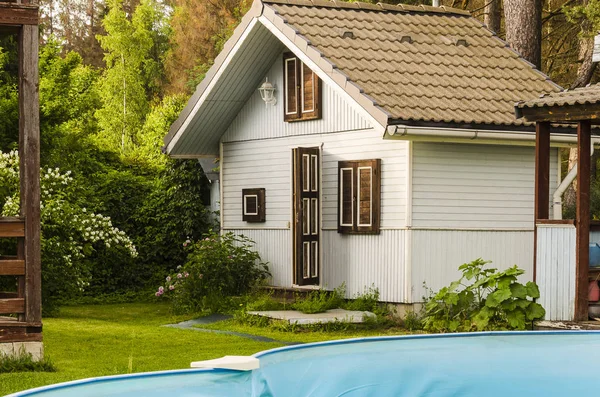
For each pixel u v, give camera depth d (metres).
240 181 20.39
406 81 17.06
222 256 19.14
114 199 23.92
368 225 17.14
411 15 20.14
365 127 17.30
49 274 17.42
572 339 9.45
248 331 15.79
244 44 18.47
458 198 16.94
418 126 15.66
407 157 16.44
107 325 16.22
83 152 24.48
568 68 28.38
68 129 24.80
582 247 13.14
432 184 16.66
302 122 18.72
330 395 7.64
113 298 21.97
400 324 16.41
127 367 11.44
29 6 11.34
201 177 23.64
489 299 13.74
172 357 12.52
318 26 18.14
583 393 7.84
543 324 13.34
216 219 23.88
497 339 9.39
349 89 16.31
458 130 15.98
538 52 22.61
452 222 16.86
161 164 28.31
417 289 16.45
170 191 23.83
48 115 22.56
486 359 8.73
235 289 19.23
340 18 18.78
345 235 17.73
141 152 36.84
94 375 10.78
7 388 9.91
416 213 16.50
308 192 17.97
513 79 18.52
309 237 17.97
